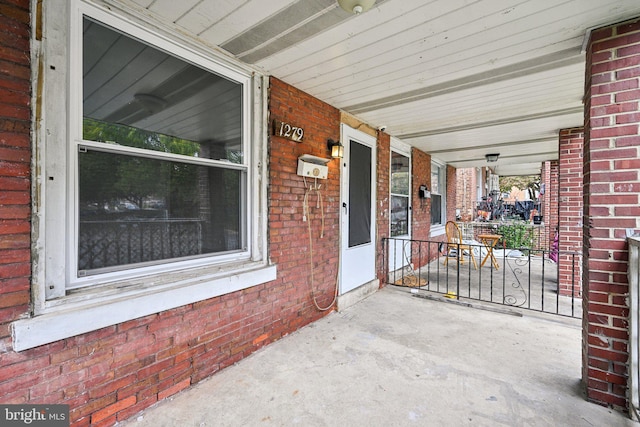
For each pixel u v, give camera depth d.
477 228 8.89
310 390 2.04
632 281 1.75
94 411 1.62
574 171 4.12
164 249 2.00
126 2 1.71
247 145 2.54
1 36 1.32
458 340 2.78
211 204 2.29
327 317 3.36
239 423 1.73
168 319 1.95
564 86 2.84
